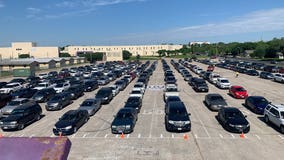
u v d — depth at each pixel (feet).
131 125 65.57
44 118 83.76
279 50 385.29
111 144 58.13
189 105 96.99
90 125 73.87
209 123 73.36
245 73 206.08
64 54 491.31
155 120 77.46
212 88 137.80
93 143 59.06
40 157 26.40
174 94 103.86
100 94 103.19
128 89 137.90
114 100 109.50
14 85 139.85
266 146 55.72
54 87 127.54
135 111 74.84
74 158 50.70
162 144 57.36
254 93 120.26
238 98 107.96
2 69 251.19
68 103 102.89
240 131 63.82
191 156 50.52
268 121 72.28
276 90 128.77
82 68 253.65
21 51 463.01
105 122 76.79
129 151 53.78
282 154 51.31
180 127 64.44
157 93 125.39
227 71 228.63
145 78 148.46
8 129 70.69
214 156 50.47
